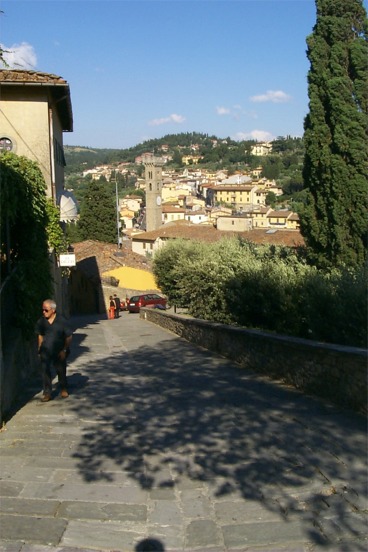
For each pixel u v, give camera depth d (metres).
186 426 7.71
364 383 7.79
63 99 23.11
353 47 16.08
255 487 5.53
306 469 5.91
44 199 12.57
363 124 15.98
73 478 5.80
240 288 14.65
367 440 6.69
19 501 5.21
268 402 8.90
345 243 16.34
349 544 4.47
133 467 6.12
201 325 17.25
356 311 9.63
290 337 10.65
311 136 16.70
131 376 12.24
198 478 5.79
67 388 10.70
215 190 172.00
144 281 51.59
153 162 108.75
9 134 21.66
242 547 4.47
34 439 7.14
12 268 11.27
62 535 4.61
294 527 4.74
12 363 9.34
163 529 4.76
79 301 51.06
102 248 56.12
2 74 21.14
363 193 16.00
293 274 13.15
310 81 16.81
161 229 79.38
